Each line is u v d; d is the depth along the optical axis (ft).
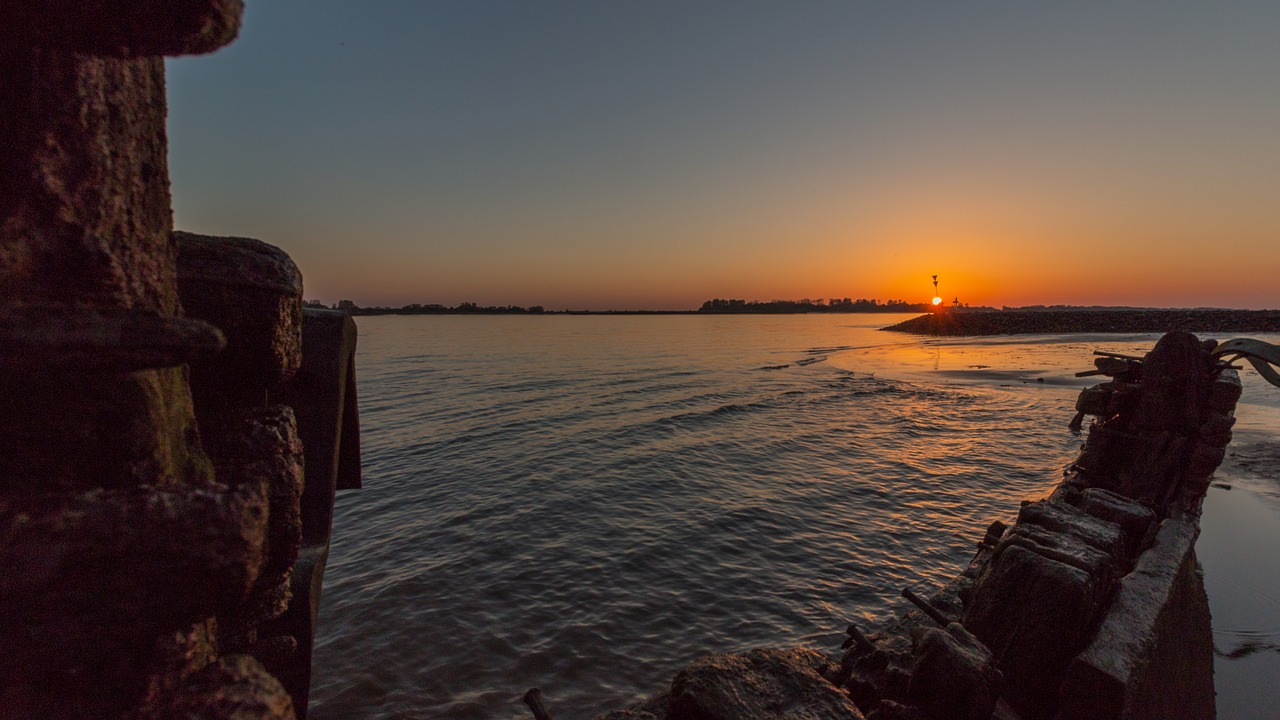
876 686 11.48
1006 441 75.56
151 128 4.17
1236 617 26.20
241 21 3.52
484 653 28.68
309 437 7.73
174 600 3.43
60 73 3.30
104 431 3.61
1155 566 13.29
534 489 55.88
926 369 176.04
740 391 130.41
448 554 40.34
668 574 37.17
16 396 3.34
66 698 3.39
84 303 3.51
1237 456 55.83
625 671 27.43
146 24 3.13
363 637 29.99
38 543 3.05
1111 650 9.86
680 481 58.59
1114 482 20.85
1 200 3.19
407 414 99.14
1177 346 19.48
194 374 5.67
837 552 40.40
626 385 142.72
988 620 11.03
